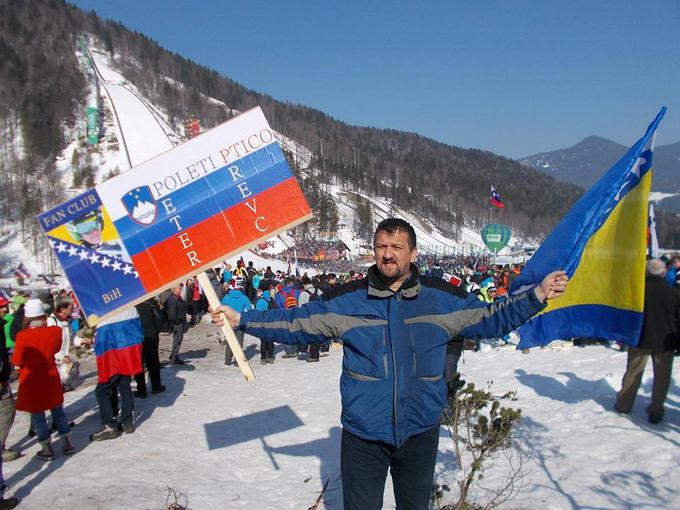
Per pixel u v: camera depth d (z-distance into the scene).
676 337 6.07
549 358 10.18
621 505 4.61
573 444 5.94
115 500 5.25
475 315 3.17
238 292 12.83
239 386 10.24
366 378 3.19
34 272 64.62
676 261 12.19
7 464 6.36
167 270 4.79
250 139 4.87
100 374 7.11
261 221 4.84
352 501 3.24
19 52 140.75
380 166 179.88
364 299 3.26
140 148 116.56
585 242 4.62
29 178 94.44
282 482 5.67
